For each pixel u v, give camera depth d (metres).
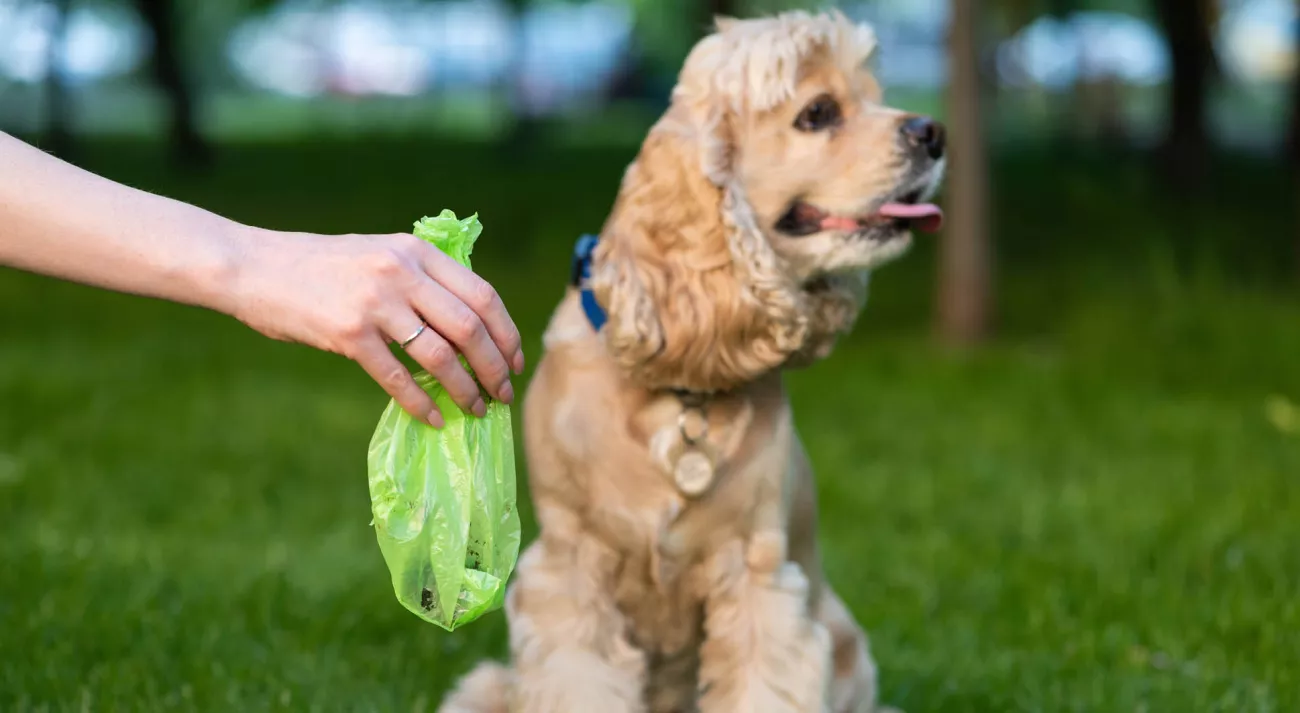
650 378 2.82
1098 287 9.31
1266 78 32.62
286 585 4.15
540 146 23.88
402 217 14.59
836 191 2.94
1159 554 4.59
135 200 1.75
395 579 2.04
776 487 2.88
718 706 2.84
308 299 1.73
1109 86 23.78
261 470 5.89
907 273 11.33
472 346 1.78
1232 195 14.41
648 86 34.69
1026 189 16.14
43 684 3.30
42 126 21.56
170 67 20.25
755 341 2.82
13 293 10.99
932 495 5.49
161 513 5.22
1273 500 5.36
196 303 1.74
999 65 30.25
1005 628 3.95
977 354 8.45
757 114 2.91
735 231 2.79
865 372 8.03
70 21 20.22
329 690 3.36
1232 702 3.27
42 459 5.95
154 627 3.75
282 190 17.34
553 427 2.85
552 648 2.81
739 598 2.87
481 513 2.03
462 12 32.88
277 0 29.42
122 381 7.79
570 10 31.50
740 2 17.95
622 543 2.84
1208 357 7.96
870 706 3.24
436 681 3.55
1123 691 3.39
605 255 2.86
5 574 4.21
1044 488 5.61
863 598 4.28
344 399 7.48
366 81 42.56
